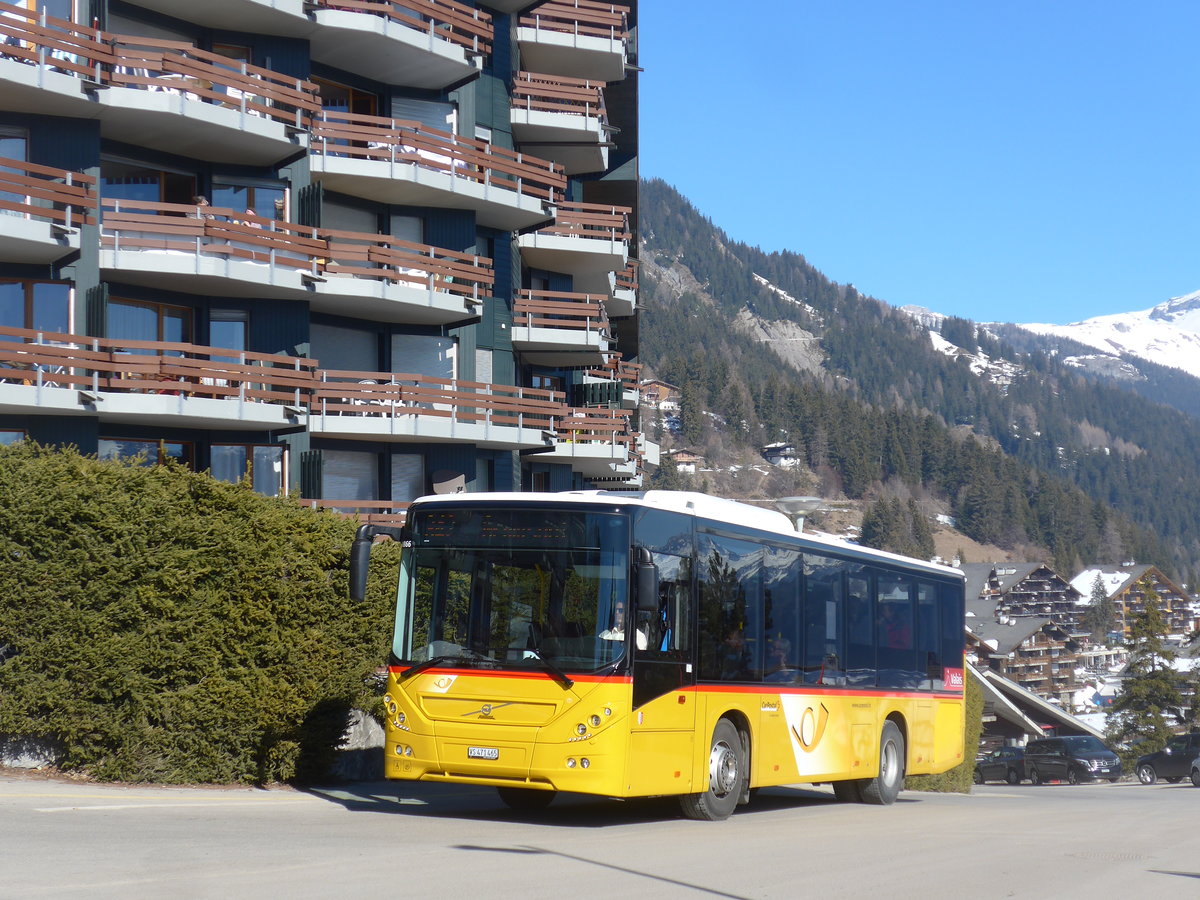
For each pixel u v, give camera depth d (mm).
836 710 17547
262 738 16312
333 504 31188
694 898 8969
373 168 32656
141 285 29609
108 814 12883
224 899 8203
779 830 14211
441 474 34219
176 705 15664
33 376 26719
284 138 30312
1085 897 9688
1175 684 83688
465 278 34000
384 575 18266
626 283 47156
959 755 21734
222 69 29109
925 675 20562
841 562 17984
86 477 15609
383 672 18641
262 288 30359
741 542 15422
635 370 49125
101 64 27922
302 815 13734
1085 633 175500
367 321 34344
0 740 15672
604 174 47500
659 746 13484
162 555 15656
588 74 44250
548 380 43406
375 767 19062
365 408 32281
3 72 26312
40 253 27391
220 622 15969
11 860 9672
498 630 13250
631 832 13242
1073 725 85625
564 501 13383
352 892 8602
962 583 22344
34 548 15305
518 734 12938
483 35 35000
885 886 9906
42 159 27781
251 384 30312
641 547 13328
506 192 35531
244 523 16344
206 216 29438
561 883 9359
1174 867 11891
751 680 15383
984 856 12242
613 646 12977
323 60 33469
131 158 29703
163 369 28188
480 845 11484
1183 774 51469
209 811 13617
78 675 15250
